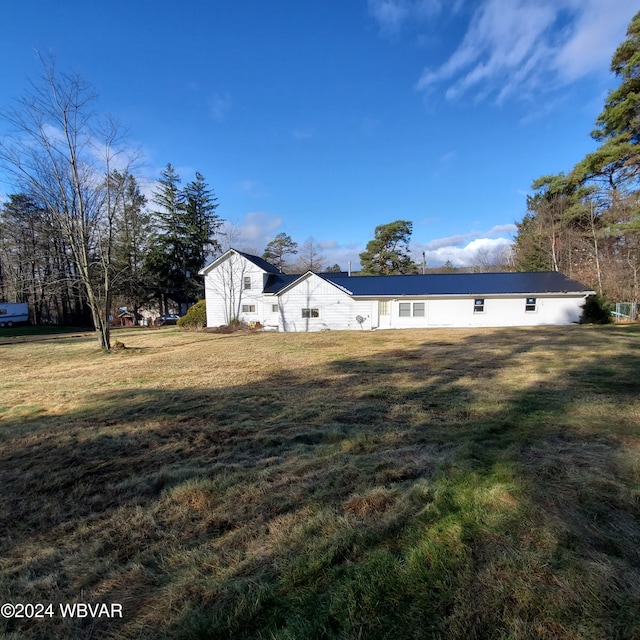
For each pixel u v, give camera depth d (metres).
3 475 3.49
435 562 1.84
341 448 3.73
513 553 1.88
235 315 24.62
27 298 35.31
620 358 8.47
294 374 8.20
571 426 3.98
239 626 1.58
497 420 4.32
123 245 29.80
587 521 2.17
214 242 38.59
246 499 2.73
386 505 2.46
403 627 1.50
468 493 2.50
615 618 1.49
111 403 6.11
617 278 22.19
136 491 3.04
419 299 20.94
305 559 1.95
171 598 1.76
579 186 24.61
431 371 7.89
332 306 22.05
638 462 2.97
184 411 5.47
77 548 2.27
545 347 10.76
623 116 20.39
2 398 6.92
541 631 1.44
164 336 20.33
